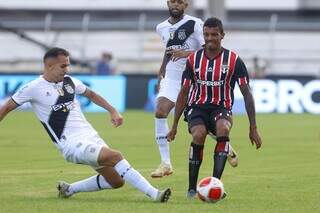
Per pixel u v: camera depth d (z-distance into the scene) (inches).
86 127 1055.0
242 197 1101.1
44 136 2201.0
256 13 5319.9
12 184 1240.8
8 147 1883.6
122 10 5295.3
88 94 1072.8
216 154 1058.7
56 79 1050.1
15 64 4264.3
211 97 1090.7
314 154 1744.6
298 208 1002.1
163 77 1395.2
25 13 5315.0
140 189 1027.3
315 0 5241.1
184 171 1429.6
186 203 1032.2
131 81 3388.3
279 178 1326.3
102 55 3627.0
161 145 1333.7
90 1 5319.9
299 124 2674.7
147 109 3366.1
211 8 3457.2
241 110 3240.7
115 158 1019.3
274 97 3267.7
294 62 4055.1
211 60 1087.0
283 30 4244.6
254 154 1743.4
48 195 1119.6
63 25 4229.8
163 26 1402.6
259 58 3878.0
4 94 3368.6
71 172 1401.3
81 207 999.0
